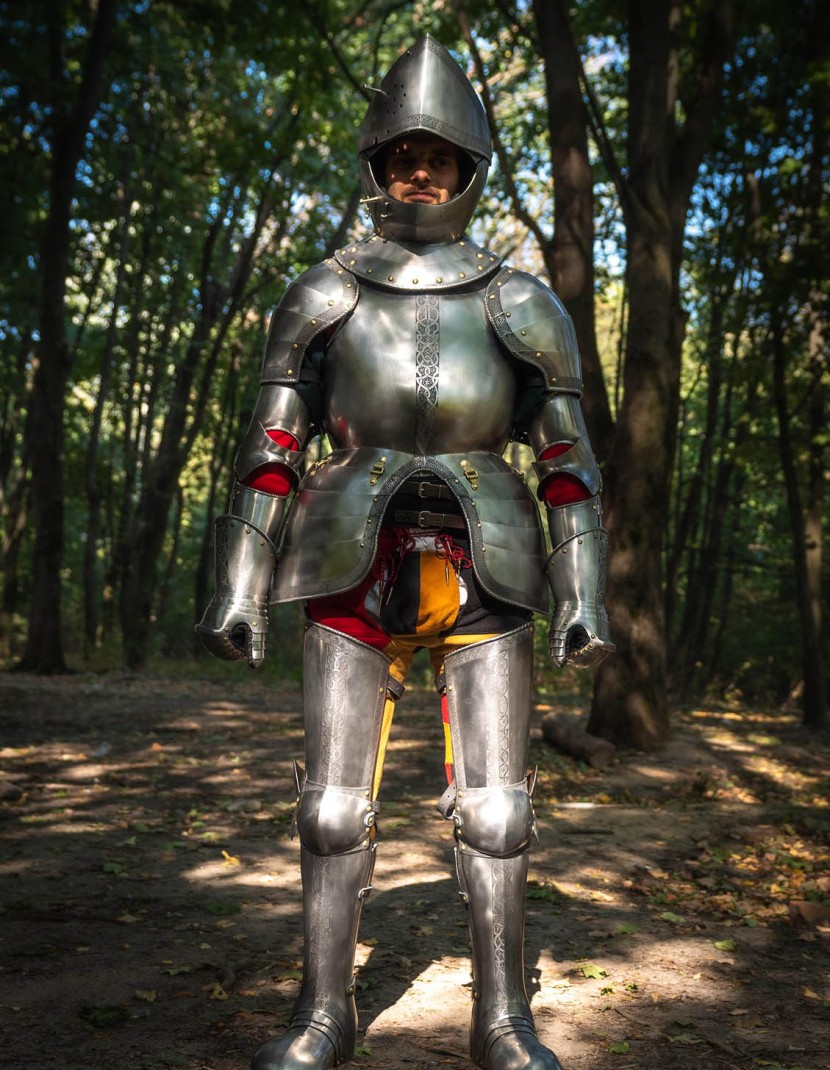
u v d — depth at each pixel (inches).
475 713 89.5
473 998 89.4
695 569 602.2
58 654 528.1
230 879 160.4
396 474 90.0
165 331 706.2
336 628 90.3
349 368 92.0
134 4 545.6
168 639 837.8
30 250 540.7
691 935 138.8
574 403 94.7
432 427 90.7
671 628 550.3
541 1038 102.0
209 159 618.8
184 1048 97.8
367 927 136.4
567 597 91.6
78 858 171.3
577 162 315.6
